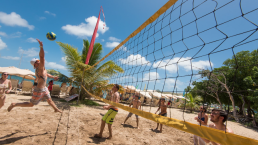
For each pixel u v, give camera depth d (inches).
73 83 381.4
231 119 379.2
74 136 123.2
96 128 157.6
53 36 119.9
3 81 137.3
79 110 252.4
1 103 132.9
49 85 388.2
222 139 43.1
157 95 549.0
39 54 99.2
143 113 82.5
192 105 507.2
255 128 308.2
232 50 45.1
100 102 454.0
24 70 392.8
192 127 52.7
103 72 362.9
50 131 126.0
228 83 411.2
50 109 219.8
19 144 95.3
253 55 428.8
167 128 203.3
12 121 139.6
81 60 398.6
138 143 131.5
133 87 557.6
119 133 153.1
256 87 374.6
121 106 110.3
